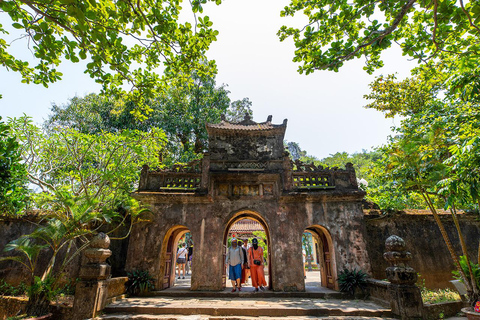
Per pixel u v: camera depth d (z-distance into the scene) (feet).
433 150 23.29
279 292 27.53
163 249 30.40
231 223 34.81
